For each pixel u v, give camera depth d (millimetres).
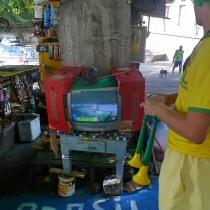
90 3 2770
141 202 2842
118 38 2902
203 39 1073
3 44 14297
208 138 1146
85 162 3039
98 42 2904
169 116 1092
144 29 3041
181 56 11906
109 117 2590
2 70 4320
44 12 4070
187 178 1222
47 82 2549
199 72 1004
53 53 4516
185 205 1249
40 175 3244
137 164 1590
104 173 3240
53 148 2898
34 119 4461
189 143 1184
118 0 2773
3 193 3029
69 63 3031
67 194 2920
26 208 2773
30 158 3865
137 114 2564
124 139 2717
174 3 16250
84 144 2809
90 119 2607
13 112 4406
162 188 1337
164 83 9922
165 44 17438
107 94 2525
